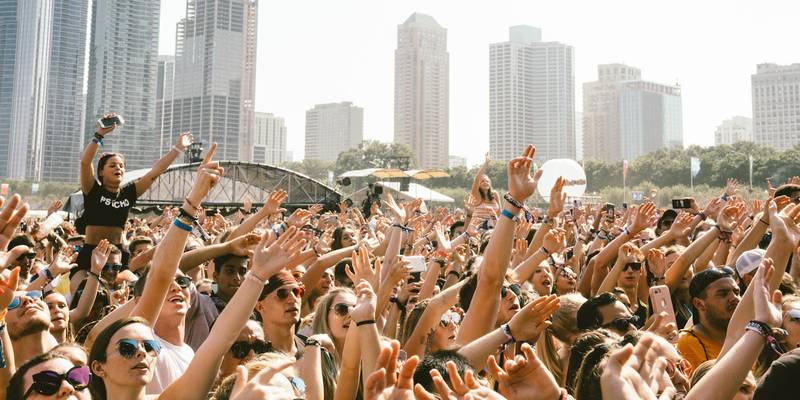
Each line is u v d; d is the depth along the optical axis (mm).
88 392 3717
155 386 4762
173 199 37500
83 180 7852
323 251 7414
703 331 5562
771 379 3482
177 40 184250
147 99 167875
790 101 182875
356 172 40812
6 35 171500
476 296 4828
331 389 4660
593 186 92938
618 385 2926
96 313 6547
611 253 7855
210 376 3885
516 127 194500
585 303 5465
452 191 83812
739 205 7957
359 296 4102
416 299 6688
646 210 7766
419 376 3475
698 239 7215
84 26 170250
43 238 9930
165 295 4555
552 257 8078
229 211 36344
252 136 187875
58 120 165125
